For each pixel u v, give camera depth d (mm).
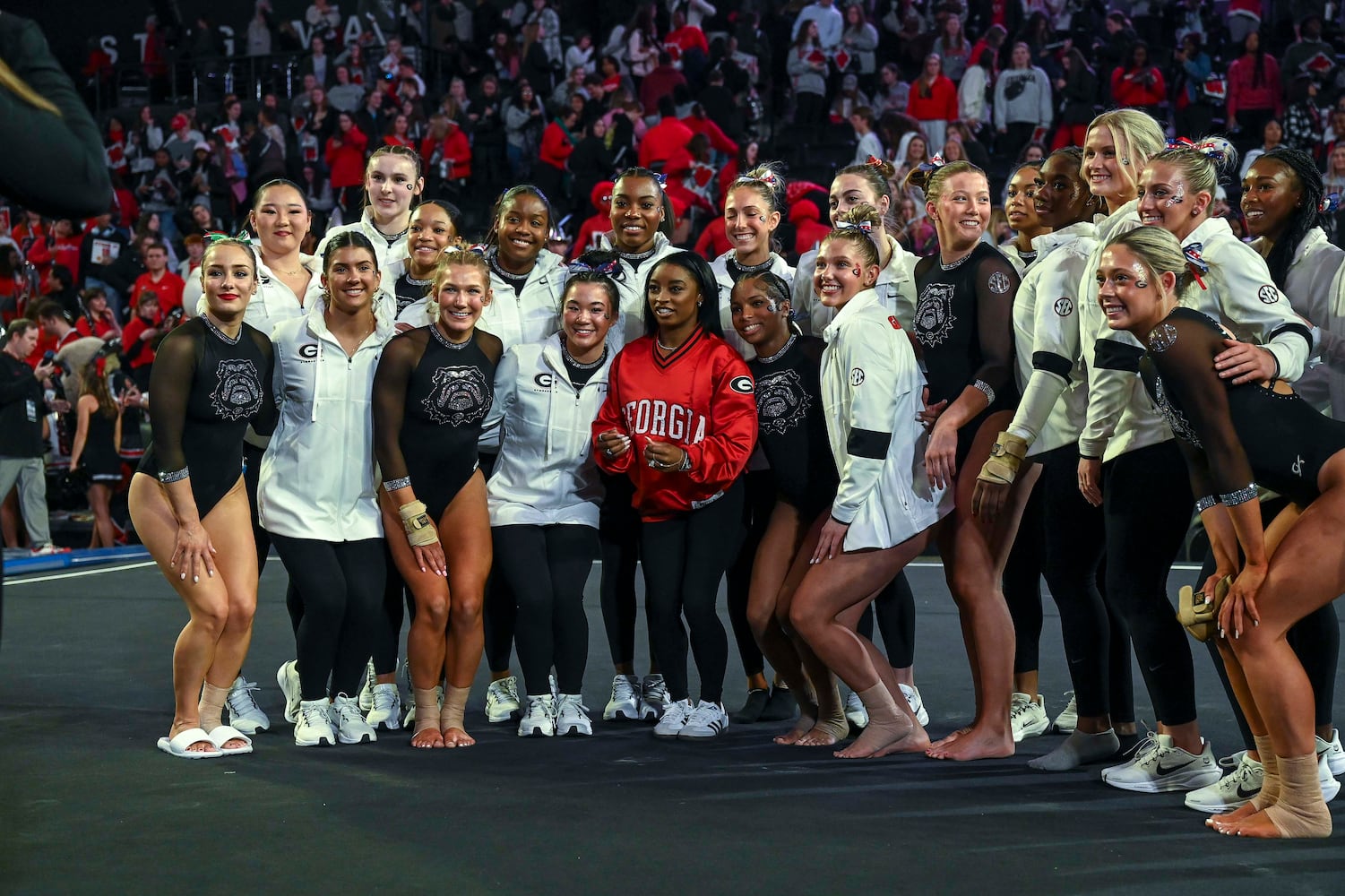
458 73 15867
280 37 17078
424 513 4125
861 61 14125
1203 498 3252
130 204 15000
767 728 4422
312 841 3033
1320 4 14023
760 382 4234
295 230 4570
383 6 16047
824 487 4184
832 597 3891
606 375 4379
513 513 4293
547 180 13102
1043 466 4000
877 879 2756
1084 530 3820
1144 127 3814
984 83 12703
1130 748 3949
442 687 4699
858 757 3932
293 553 4105
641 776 3674
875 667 4070
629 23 14664
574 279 4309
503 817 3232
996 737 3941
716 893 2670
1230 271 3412
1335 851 2951
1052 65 13008
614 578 4531
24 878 2785
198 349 3912
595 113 13125
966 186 4008
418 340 4152
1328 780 3457
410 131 14344
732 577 4566
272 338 4195
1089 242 3826
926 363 4125
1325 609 3574
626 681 4578
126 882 2762
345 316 4152
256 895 2676
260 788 3535
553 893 2672
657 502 4242
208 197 14617
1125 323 3240
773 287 4168
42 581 8102
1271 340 3312
